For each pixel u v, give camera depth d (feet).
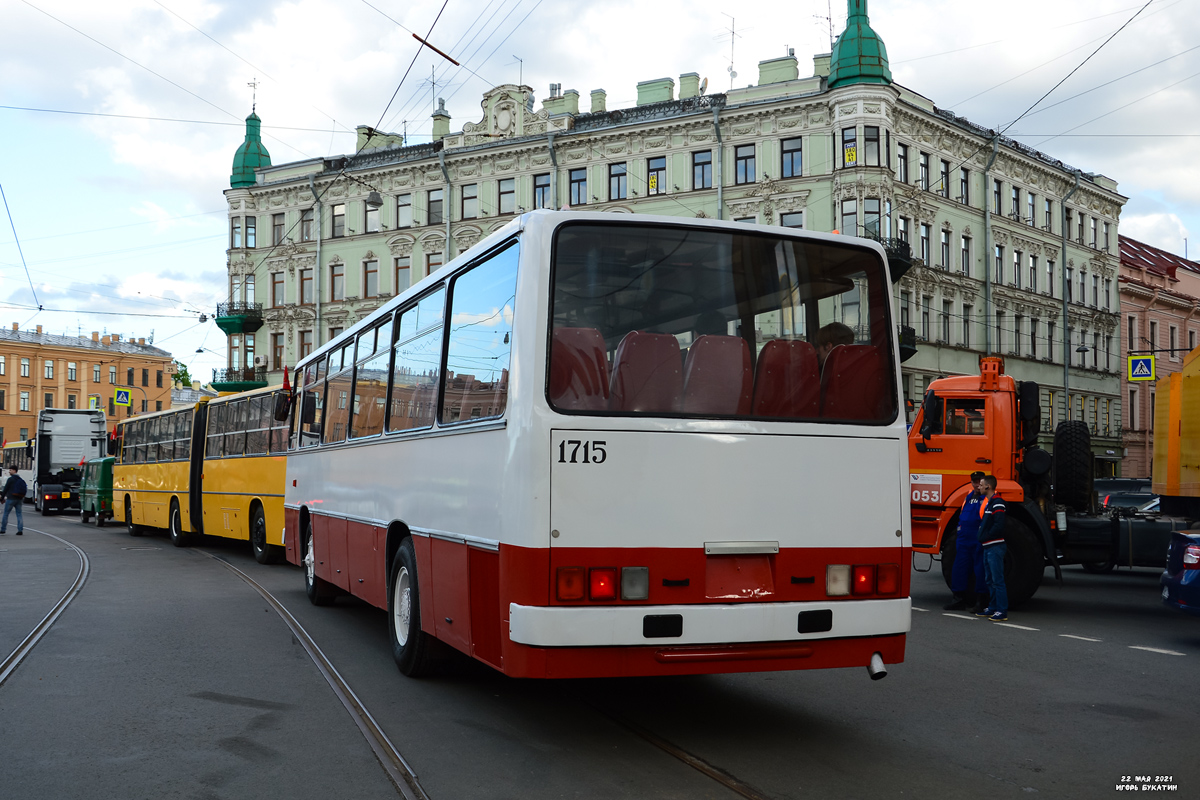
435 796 16.33
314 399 39.63
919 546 42.47
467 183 155.74
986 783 17.25
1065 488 42.24
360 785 16.96
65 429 141.59
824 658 19.20
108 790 16.67
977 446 41.34
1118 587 49.65
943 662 28.76
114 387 343.87
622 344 18.98
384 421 28.81
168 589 45.16
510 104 152.46
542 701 23.26
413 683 25.11
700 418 19.01
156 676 25.80
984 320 149.69
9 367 321.73
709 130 136.05
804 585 19.25
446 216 156.25
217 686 24.64
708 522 18.75
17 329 335.06
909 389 135.64
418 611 25.03
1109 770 18.11
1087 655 30.01
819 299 20.43
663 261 19.54
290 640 31.35
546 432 18.21
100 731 20.39
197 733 20.25
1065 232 169.99
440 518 23.15
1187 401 40.16
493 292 20.86
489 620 19.66
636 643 18.01
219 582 48.11
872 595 19.74
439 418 23.71
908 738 20.22
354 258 167.22
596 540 18.13
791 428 19.52
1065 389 167.12
